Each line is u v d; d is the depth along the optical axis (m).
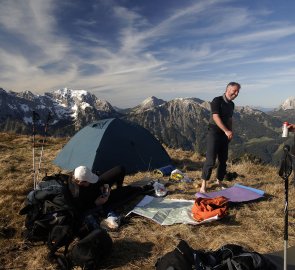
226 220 3.08
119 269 2.36
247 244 2.63
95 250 2.33
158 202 3.48
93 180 2.95
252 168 5.21
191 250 2.12
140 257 2.49
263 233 2.80
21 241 2.70
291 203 3.52
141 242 2.70
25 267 2.38
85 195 2.97
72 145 5.21
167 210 3.24
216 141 3.73
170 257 2.09
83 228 2.52
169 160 5.38
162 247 2.62
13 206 3.33
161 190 3.77
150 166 5.04
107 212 3.20
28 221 2.68
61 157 5.31
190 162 5.80
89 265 2.31
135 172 4.86
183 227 2.88
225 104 3.71
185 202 3.44
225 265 2.03
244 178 4.66
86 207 3.06
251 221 3.02
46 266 2.38
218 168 4.00
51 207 2.58
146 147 5.15
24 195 3.72
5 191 3.76
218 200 3.20
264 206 3.41
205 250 2.45
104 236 2.39
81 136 5.17
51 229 2.54
